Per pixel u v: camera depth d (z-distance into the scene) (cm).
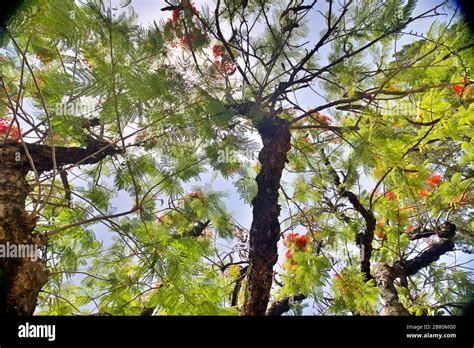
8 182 194
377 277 364
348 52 271
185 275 207
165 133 233
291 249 342
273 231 234
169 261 212
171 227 280
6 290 158
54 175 189
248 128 249
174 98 201
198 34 233
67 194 290
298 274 278
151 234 237
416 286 423
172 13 229
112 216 221
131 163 273
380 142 283
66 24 147
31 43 171
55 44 158
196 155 261
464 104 299
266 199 243
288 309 363
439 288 400
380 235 450
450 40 262
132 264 271
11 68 209
